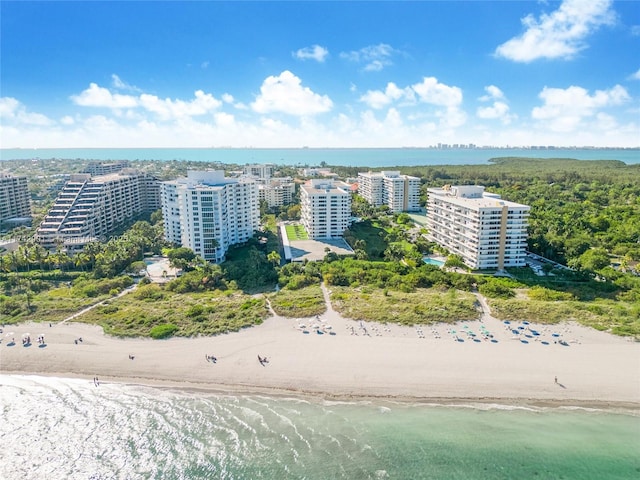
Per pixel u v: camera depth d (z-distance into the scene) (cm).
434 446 6512
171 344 9225
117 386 8038
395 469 6103
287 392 7794
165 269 14762
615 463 6200
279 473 6050
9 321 10288
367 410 7319
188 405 7512
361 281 12938
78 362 8681
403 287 12269
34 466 6275
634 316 10075
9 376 8344
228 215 17188
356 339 9275
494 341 9138
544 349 8806
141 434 6856
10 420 7194
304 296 11594
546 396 7550
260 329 9788
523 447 6494
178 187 16338
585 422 6994
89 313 10738
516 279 13188
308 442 6612
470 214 14400
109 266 13862
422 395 7638
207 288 12700
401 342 9131
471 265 14338
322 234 18712
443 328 9706
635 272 13800
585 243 15738
